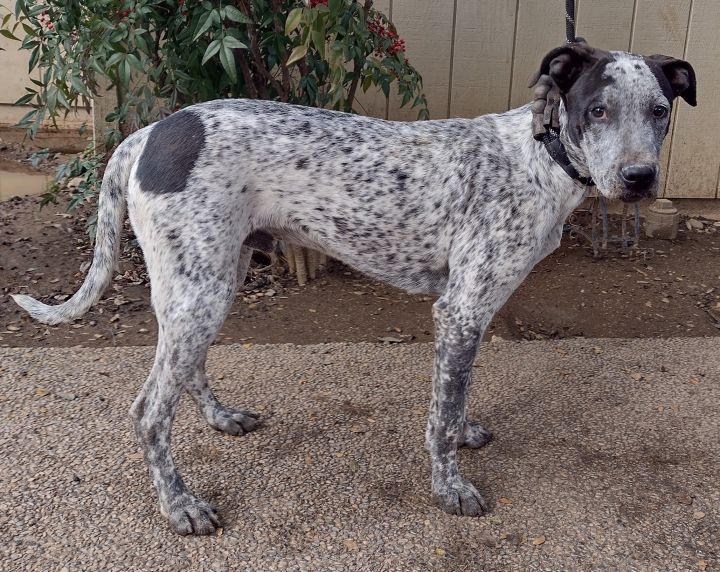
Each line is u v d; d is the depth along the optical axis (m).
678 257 2.43
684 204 2.70
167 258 1.41
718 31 2.50
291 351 1.91
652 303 2.18
